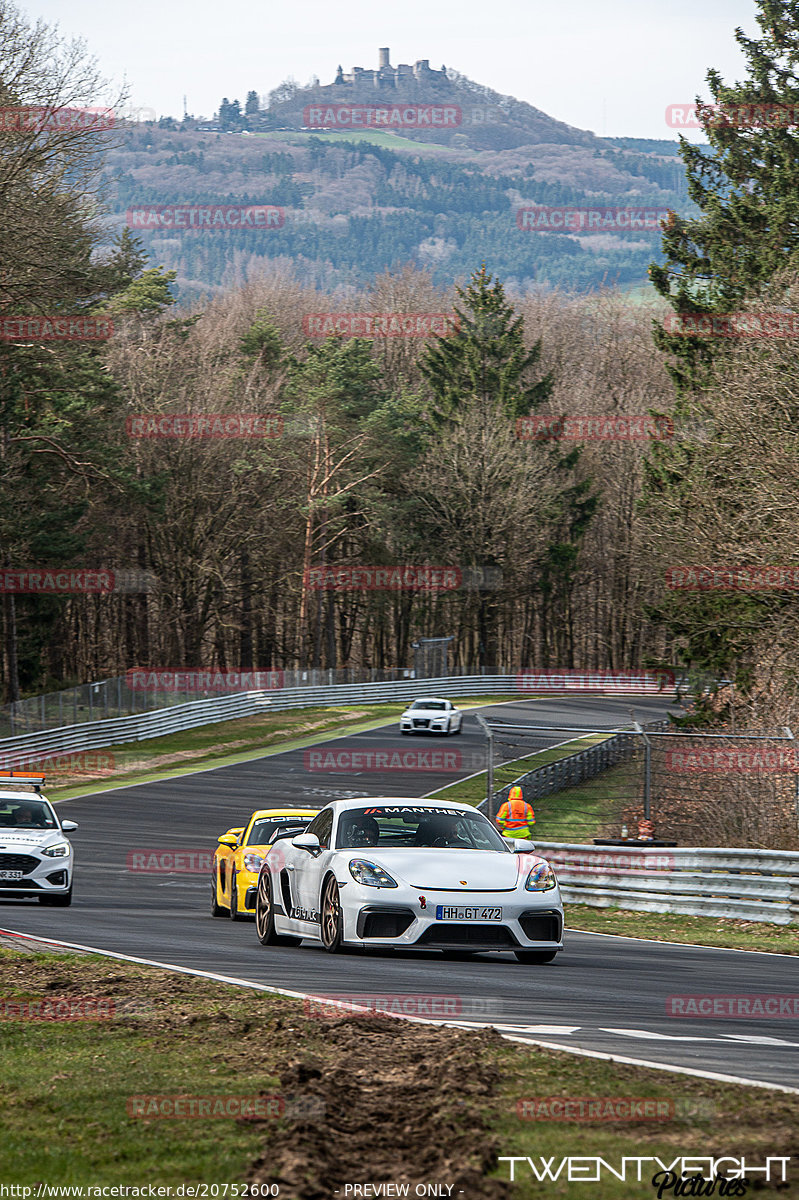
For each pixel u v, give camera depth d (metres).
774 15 146.88
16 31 104.88
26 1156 14.74
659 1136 15.16
